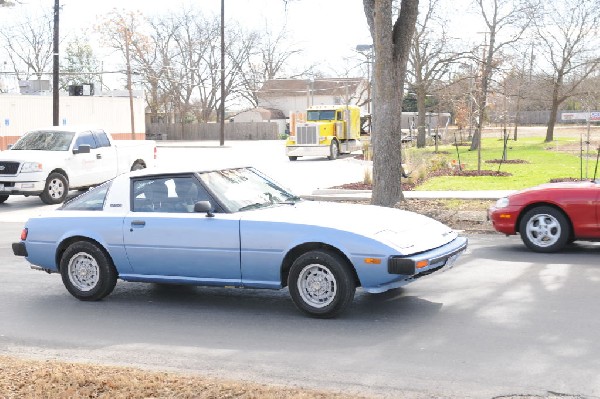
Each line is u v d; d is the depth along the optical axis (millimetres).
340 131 40469
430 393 5359
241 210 8180
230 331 7375
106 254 8766
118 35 78688
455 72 44562
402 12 15141
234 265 7980
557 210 10883
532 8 39062
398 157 15688
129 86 58469
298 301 7742
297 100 93812
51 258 9070
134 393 5242
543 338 6645
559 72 46969
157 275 8492
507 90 40500
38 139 20953
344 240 7434
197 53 86062
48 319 8164
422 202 16516
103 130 22188
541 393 5277
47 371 5883
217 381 5527
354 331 7172
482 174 24766
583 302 7926
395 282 7457
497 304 8000
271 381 5789
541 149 41062
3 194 19953
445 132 54094
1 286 10000
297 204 8609
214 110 102438
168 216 8336
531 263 10227
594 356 6078
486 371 5805
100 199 8914
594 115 23297
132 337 7309
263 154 45844
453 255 7848
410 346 6590
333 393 5184
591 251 11094
